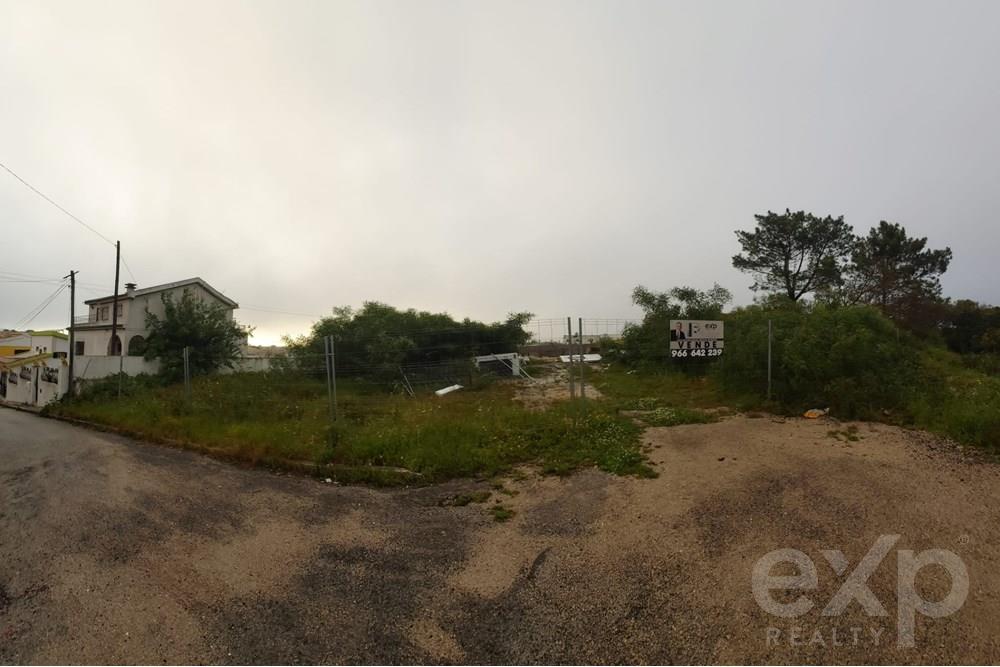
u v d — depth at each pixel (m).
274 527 4.29
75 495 5.53
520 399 12.11
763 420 7.88
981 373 13.84
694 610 2.75
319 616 2.85
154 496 5.36
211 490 5.52
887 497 4.25
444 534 4.03
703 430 7.22
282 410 9.37
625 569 3.25
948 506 4.03
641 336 17.52
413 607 2.92
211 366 21.22
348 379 15.02
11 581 3.43
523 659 2.42
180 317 21.25
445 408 9.29
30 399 19.70
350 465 6.12
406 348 16.98
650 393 11.93
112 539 4.14
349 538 4.00
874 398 8.02
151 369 20.75
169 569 3.52
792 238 27.77
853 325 9.35
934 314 26.33
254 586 3.23
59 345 29.77
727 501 4.31
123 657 2.52
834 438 6.47
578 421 7.55
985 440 5.95
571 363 8.28
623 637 2.55
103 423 11.73
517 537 3.89
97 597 3.14
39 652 2.58
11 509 5.13
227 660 2.47
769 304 18.66
